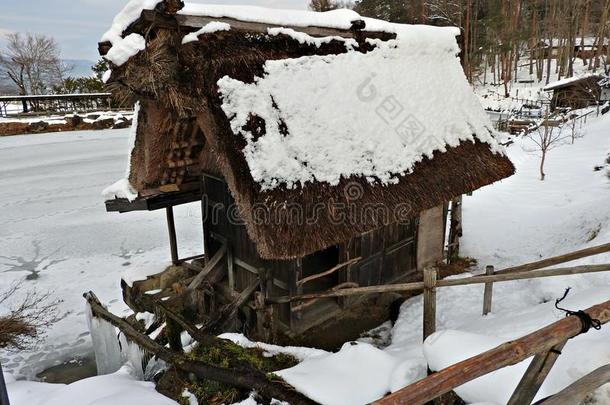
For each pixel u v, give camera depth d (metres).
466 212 10.07
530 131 18.34
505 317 4.00
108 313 4.70
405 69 5.58
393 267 6.07
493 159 5.88
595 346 2.47
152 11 3.42
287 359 3.66
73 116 23.20
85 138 21.72
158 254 9.93
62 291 8.23
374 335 5.04
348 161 4.31
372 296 5.73
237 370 3.27
